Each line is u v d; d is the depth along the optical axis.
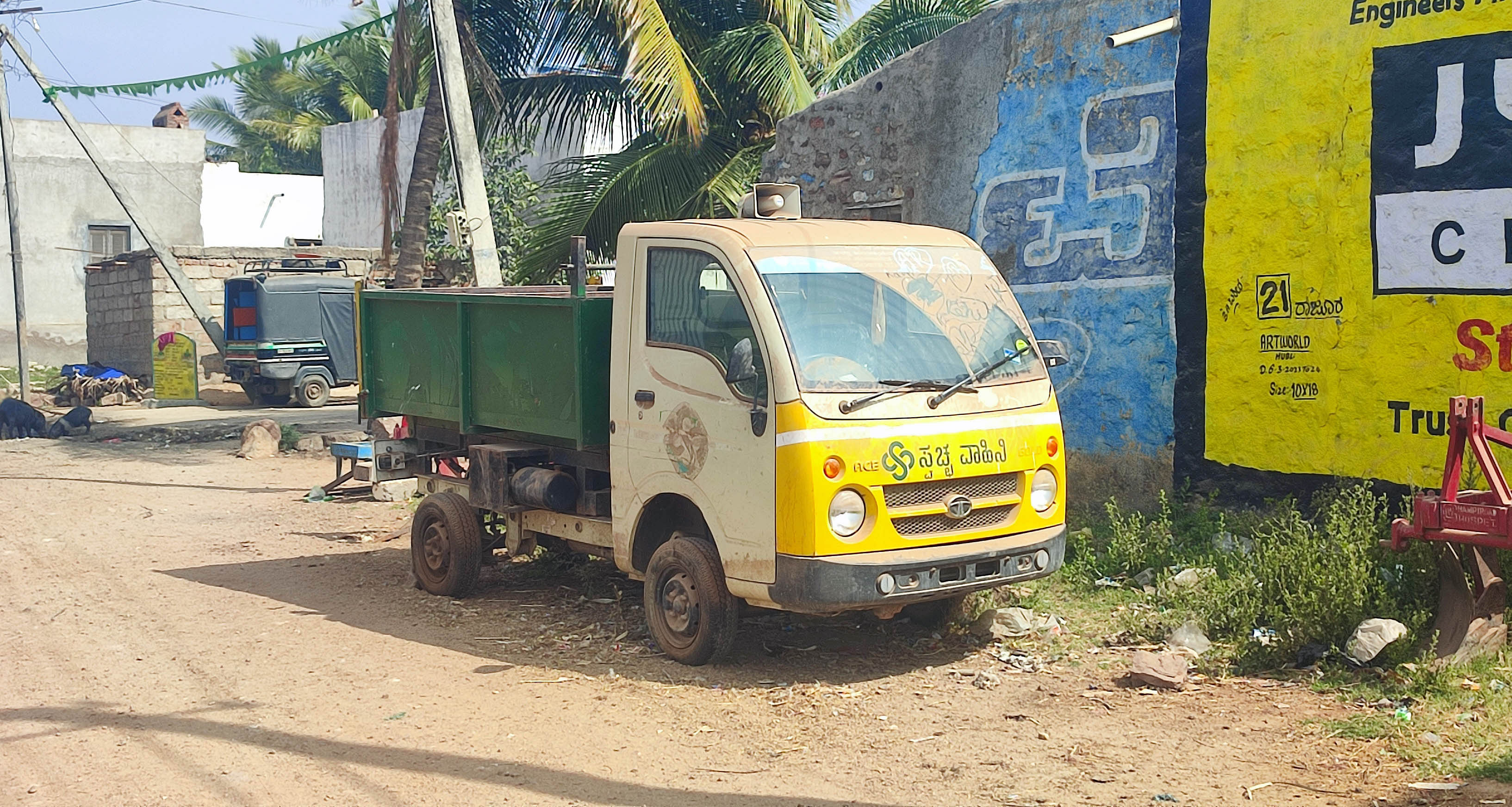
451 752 5.78
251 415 23.28
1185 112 9.41
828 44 18.41
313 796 5.27
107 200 37.34
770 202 8.07
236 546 11.20
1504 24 7.57
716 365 6.73
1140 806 4.89
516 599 8.86
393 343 9.47
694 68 16.92
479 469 8.54
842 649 7.31
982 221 11.05
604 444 7.73
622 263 7.42
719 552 6.75
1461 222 7.79
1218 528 8.92
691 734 5.94
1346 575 6.64
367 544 11.20
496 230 27.42
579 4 16.45
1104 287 10.08
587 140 24.56
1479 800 4.73
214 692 6.80
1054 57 10.36
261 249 28.41
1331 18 8.46
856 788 5.21
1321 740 5.49
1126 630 7.34
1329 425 8.59
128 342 29.06
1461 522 6.09
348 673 7.13
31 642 7.96
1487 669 6.08
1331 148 8.49
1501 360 7.64
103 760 5.76
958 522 6.66
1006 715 6.07
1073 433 10.38
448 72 13.71
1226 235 9.17
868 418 6.39
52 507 13.55
